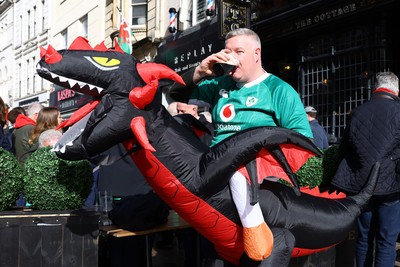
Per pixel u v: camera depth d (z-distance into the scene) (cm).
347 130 365
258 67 280
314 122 615
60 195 282
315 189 317
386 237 363
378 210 366
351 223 286
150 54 1267
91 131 222
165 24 1214
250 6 835
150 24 1281
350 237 360
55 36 2012
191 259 424
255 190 235
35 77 2272
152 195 326
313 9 708
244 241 239
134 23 1349
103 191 386
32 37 2275
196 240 391
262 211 249
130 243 378
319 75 764
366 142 346
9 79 2667
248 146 233
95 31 1581
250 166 240
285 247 244
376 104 356
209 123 468
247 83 281
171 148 237
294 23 756
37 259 271
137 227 315
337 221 276
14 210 290
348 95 711
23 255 269
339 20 682
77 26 1750
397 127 344
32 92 2316
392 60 673
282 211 256
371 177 306
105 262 394
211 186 236
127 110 224
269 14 821
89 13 1634
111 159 243
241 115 280
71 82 220
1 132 490
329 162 369
